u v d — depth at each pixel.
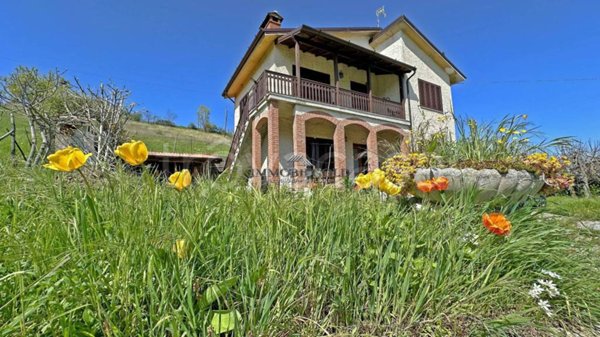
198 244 0.89
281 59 9.78
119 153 1.04
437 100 12.91
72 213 1.02
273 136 8.05
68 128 5.23
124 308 0.71
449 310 1.01
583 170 9.37
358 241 1.18
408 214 1.50
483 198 1.98
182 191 1.25
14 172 1.57
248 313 0.83
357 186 1.70
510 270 1.28
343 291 1.00
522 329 1.07
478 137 2.77
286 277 0.95
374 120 10.09
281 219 1.10
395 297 1.03
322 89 9.27
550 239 1.53
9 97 4.55
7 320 0.67
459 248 1.26
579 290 1.24
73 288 0.71
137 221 0.90
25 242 0.81
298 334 0.85
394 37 12.18
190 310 0.71
